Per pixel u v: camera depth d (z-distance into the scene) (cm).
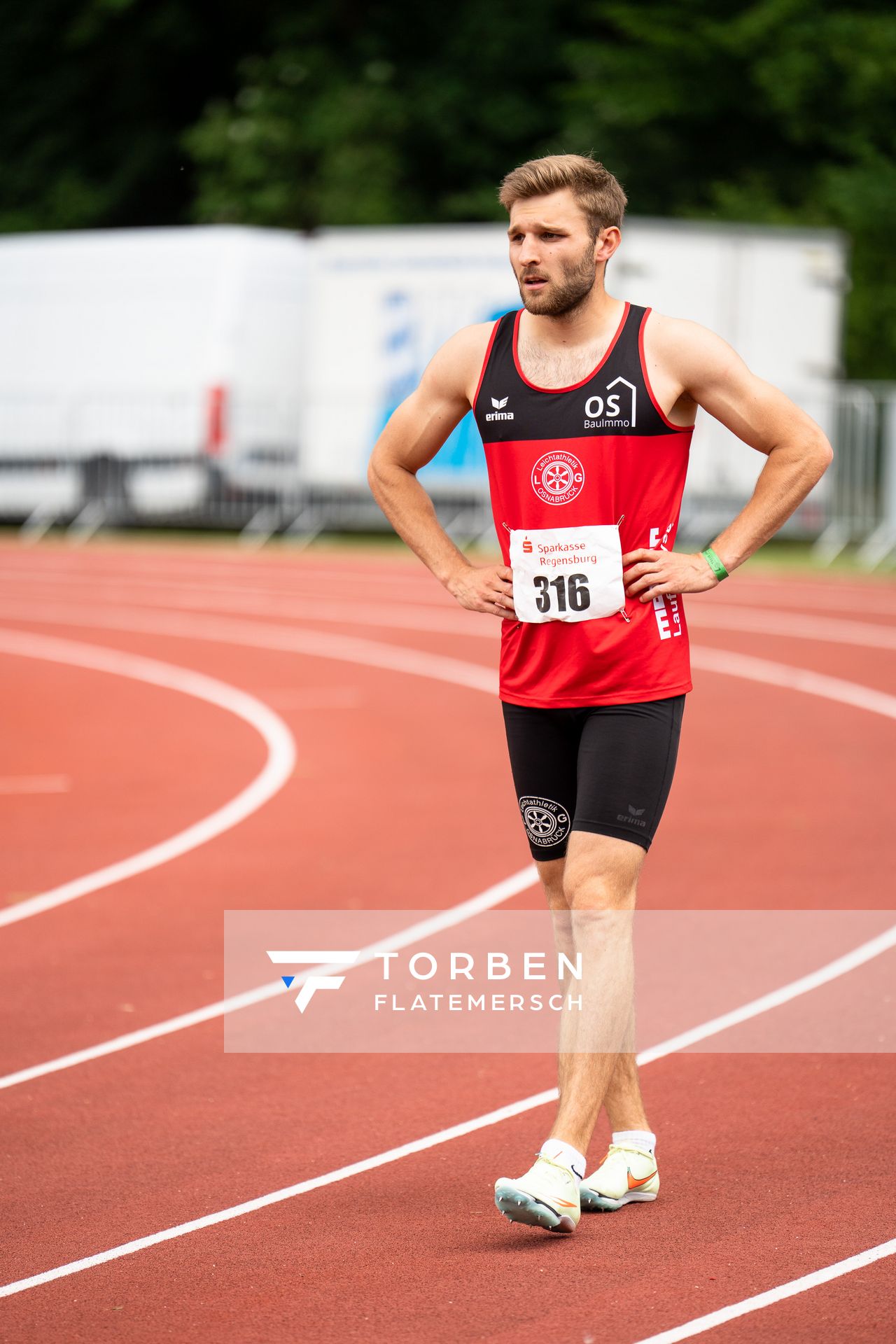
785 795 3078
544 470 1329
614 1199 1371
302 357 7994
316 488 7819
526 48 10662
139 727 3909
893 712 4009
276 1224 1362
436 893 2448
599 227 1317
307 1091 1683
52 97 11450
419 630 5522
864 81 9631
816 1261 1266
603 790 1331
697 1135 1546
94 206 11250
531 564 1343
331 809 3028
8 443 8381
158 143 11356
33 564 7581
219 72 11525
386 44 10819
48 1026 1892
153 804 3092
